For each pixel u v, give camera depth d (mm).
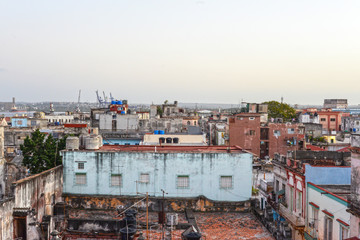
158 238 24062
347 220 21188
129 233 20969
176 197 31844
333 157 30859
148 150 34719
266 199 34438
